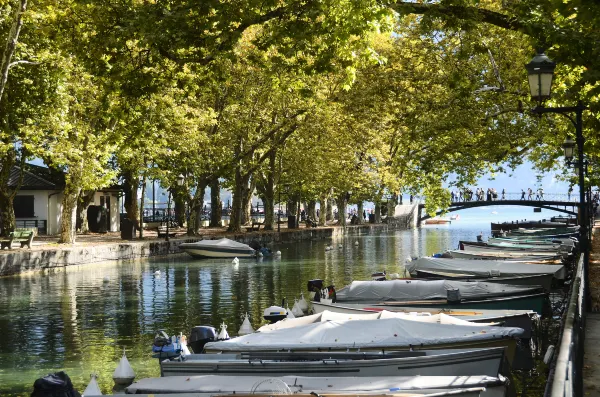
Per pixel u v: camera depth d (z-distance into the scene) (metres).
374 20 18.03
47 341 22.59
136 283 37.00
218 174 61.38
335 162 68.94
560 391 5.98
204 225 85.12
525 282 30.48
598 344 15.05
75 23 23.23
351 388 12.73
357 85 37.31
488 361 14.24
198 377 13.84
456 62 32.72
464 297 24.08
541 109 18.14
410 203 124.62
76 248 44.03
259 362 14.63
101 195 70.12
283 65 20.11
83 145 44.44
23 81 36.09
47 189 61.81
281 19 19.94
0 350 21.31
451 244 71.25
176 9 18.78
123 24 19.75
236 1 18.88
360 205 102.50
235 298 31.91
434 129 32.44
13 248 43.09
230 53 18.77
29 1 32.50
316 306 24.09
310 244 69.12
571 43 15.80
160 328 24.73
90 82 41.00
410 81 35.19
